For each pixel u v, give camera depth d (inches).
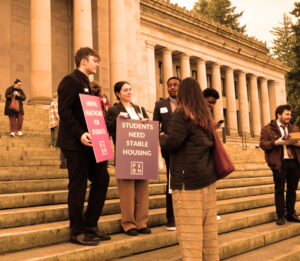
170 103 203.3
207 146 129.6
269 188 345.7
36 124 505.0
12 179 235.1
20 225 159.6
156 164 177.6
